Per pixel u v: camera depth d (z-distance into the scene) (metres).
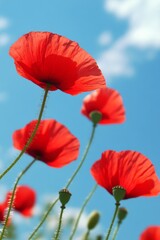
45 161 0.64
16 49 0.53
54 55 0.52
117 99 0.91
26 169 0.62
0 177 0.47
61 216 0.54
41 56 0.53
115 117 0.91
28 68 0.53
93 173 0.61
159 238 0.87
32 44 0.53
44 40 0.53
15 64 0.53
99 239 0.76
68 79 0.53
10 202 0.50
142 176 0.59
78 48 0.53
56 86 0.53
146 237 0.88
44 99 0.52
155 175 0.59
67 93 0.55
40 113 0.50
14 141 0.65
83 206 0.67
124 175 0.59
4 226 0.49
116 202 0.56
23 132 0.65
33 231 0.54
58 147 0.64
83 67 0.54
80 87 0.54
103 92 0.91
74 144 0.65
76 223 0.66
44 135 0.64
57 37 0.53
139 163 0.59
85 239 0.73
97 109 0.90
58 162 0.64
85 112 0.91
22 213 0.94
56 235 0.53
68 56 0.53
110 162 0.60
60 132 0.64
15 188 0.50
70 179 0.63
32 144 0.63
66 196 0.54
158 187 0.59
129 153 0.60
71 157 0.65
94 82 0.54
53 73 0.53
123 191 0.56
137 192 0.59
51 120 0.65
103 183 0.60
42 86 0.54
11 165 0.47
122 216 0.69
